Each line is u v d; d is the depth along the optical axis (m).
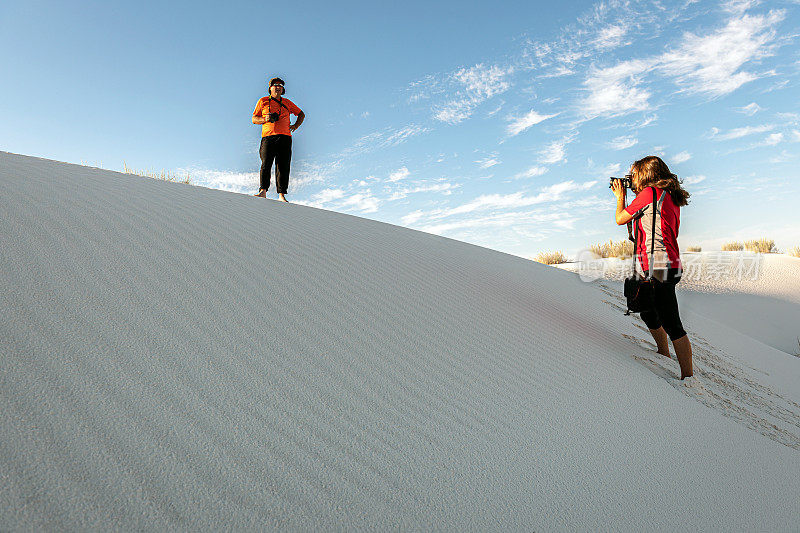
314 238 5.27
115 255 3.34
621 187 4.70
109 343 2.34
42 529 1.38
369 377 2.81
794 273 16.80
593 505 2.20
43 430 1.71
